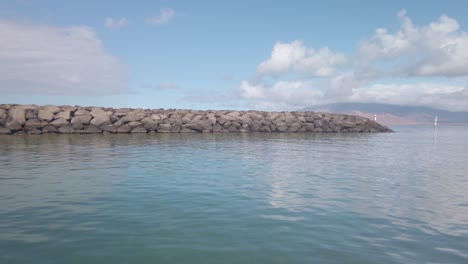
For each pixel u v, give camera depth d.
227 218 8.17
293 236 7.04
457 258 6.11
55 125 38.69
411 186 12.28
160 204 9.34
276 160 19.05
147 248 6.32
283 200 9.95
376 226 7.77
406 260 5.99
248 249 6.34
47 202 9.48
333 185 12.27
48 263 5.71
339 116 60.31
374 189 11.69
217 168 15.82
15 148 23.75
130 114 44.12
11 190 10.91
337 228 7.58
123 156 19.89
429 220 8.28
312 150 25.30
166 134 41.41
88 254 6.05
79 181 12.44
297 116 55.53
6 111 39.19
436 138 46.97
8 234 7.00
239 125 49.03
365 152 24.62
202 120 47.44
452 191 11.48
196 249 6.30
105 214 8.39
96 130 40.16
